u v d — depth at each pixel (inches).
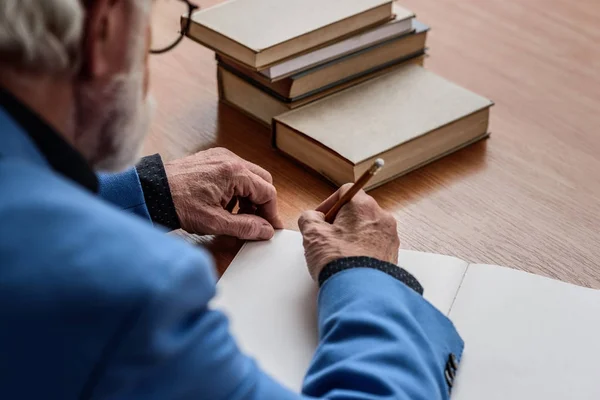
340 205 39.7
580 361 34.6
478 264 39.3
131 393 22.5
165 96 54.8
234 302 38.4
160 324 22.1
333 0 51.0
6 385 21.9
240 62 48.1
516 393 33.6
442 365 33.4
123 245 22.5
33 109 25.1
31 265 21.6
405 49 52.7
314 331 36.8
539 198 45.7
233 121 52.3
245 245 41.9
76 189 24.2
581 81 55.3
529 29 61.1
